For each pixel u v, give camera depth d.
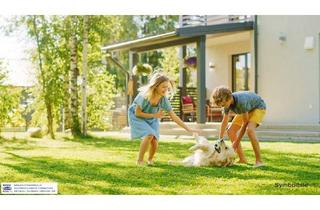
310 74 14.66
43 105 17.02
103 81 19.64
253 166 6.91
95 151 9.90
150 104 7.18
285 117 15.30
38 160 8.11
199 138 7.12
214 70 19.23
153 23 32.38
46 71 16.64
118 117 21.31
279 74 15.41
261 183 5.52
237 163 7.39
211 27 14.97
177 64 27.88
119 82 31.61
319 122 14.45
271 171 6.46
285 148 10.16
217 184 5.46
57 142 12.95
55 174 6.32
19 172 6.55
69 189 5.26
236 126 7.50
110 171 6.52
